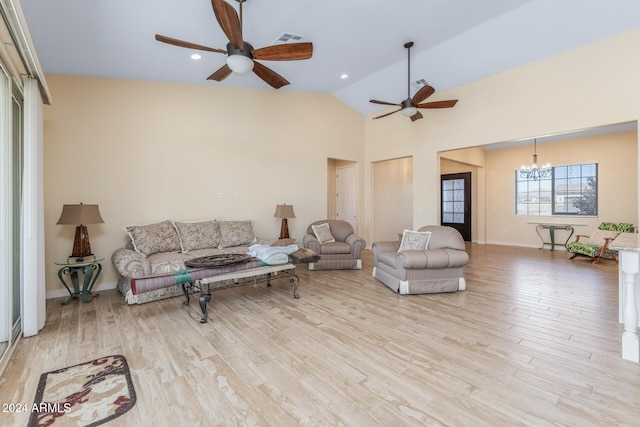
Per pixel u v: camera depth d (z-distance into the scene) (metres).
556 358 2.26
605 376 2.02
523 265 5.61
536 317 3.07
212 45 3.56
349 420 1.63
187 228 4.49
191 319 3.06
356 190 7.08
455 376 2.04
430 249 4.19
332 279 4.64
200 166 4.93
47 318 3.09
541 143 7.69
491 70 4.77
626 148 6.49
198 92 4.91
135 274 3.42
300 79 5.26
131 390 1.89
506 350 2.39
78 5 2.72
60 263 3.79
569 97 4.12
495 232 8.54
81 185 4.04
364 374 2.07
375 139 6.91
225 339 2.60
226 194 5.18
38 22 2.92
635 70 3.62
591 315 3.12
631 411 1.68
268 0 2.97
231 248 4.62
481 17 3.63
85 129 4.07
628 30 3.65
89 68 3.89
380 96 6.04
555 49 4.13
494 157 8.53
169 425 1.60
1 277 2.35
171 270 3.63
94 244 4.11
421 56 4.52
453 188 9.38
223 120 5.14
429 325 2.89
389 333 2.71
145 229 4.11
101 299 3.73
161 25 3.12
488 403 1.77
